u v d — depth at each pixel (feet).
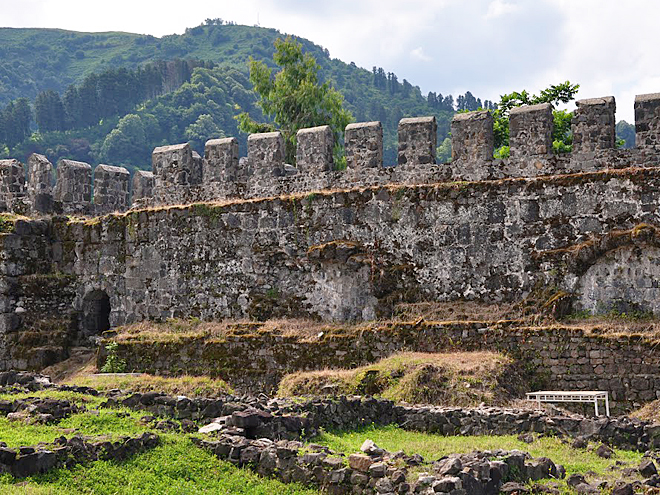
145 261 97.96
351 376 71.87
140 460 41.52
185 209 95.96
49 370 96.89
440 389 66.18
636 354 70.28
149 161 346.74
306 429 49.47
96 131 385.91
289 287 90.27
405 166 88.17
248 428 46.75
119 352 89.66
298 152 93.04
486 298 81.66
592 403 69.67
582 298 77.77
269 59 597.93
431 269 84.07
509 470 40.86
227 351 85.30
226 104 377.71
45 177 107.14
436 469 39.37
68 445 40.34
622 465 43.91
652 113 78.79
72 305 102.83
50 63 625.00
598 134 80.59
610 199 77.46
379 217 86.43
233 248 93.09
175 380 76.95
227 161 97.14
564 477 41.83
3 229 102.22
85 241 102.53
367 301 86.12
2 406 49.73
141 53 636.89
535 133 82.84
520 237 80.69
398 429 55.47
